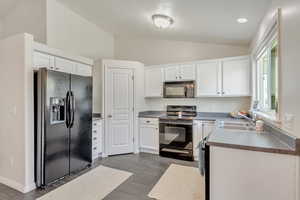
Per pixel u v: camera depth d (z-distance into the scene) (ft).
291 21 4.93
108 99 13.14
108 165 11.18
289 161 4.80
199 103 14.03
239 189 5.33
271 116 7.26
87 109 10.77
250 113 11.44
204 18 9.31
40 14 10.86
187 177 9.47
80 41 13.10
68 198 7.48
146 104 15.46
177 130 12.52
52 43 11.01
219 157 5.53
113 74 13.32
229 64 12.07
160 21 10.05
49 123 8.32
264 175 5.05
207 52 13.91
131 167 10.85
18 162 8.20
